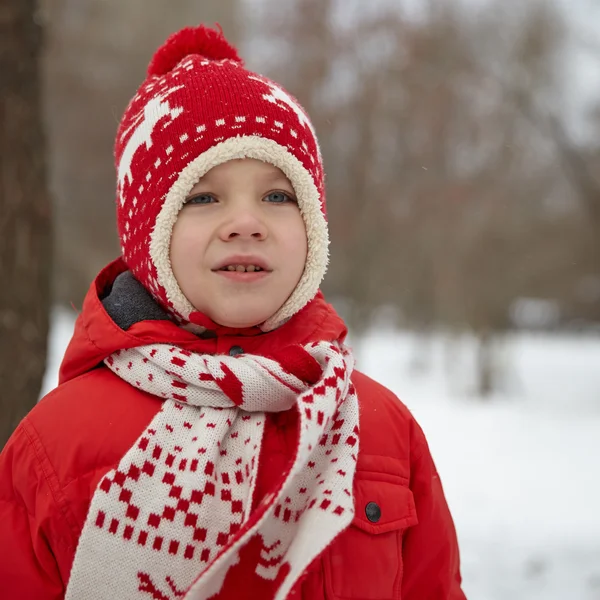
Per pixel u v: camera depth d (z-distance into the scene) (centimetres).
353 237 1494
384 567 155
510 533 506
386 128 1459
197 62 175
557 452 866
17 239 269
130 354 159
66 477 148
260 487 150
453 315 1800
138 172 163
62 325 1557
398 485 164
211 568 123
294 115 169
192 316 159
